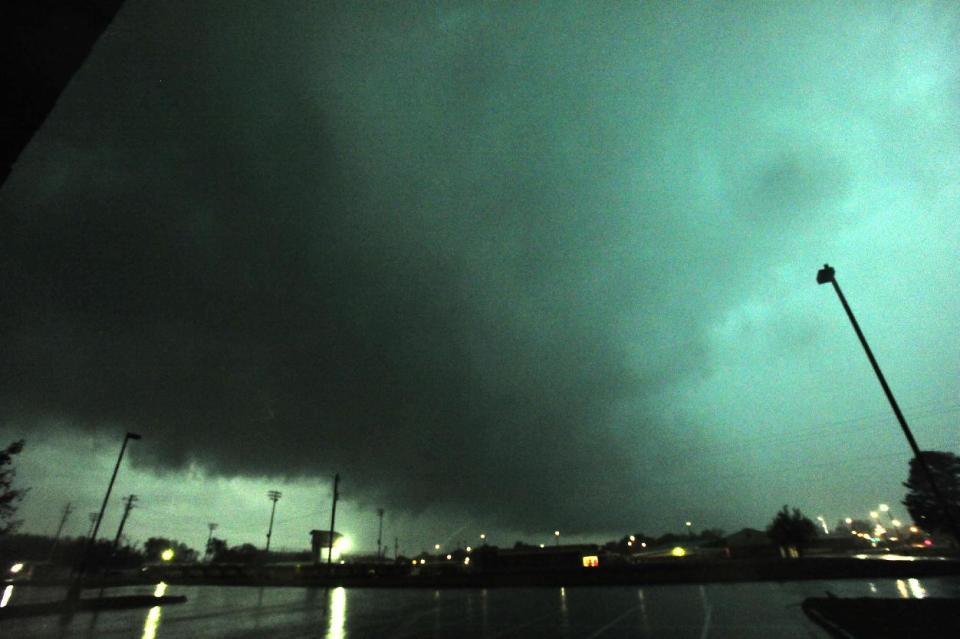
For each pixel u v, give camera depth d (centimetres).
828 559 4525
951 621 1241
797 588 2945
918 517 4459
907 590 2416
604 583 4181
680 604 2383
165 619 2350
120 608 2933
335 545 8706
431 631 1786
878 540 9738
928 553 5931
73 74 267
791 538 6000
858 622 1353
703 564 4578
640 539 11606
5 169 248
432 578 5234
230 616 2447
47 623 2211
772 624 1619
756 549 7350
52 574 7775
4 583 5575
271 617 2378
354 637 1697
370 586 5212
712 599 2553
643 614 2052
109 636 1811
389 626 1962
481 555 7256
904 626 1232
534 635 1616
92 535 3055
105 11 274
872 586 2777
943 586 2494
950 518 1448
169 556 9450
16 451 2252
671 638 1453
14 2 248
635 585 3972
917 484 4519
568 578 4469
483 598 3247
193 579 7075
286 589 5125
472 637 1620
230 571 7975
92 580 5928
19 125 251
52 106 261
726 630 1557
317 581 5997
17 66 248
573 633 1633
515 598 3150
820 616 1566
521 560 7081
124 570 9588
